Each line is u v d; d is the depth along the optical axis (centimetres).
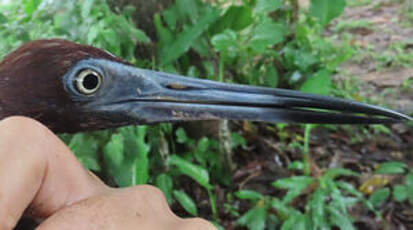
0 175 6
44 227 6
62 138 15
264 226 20
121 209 7
